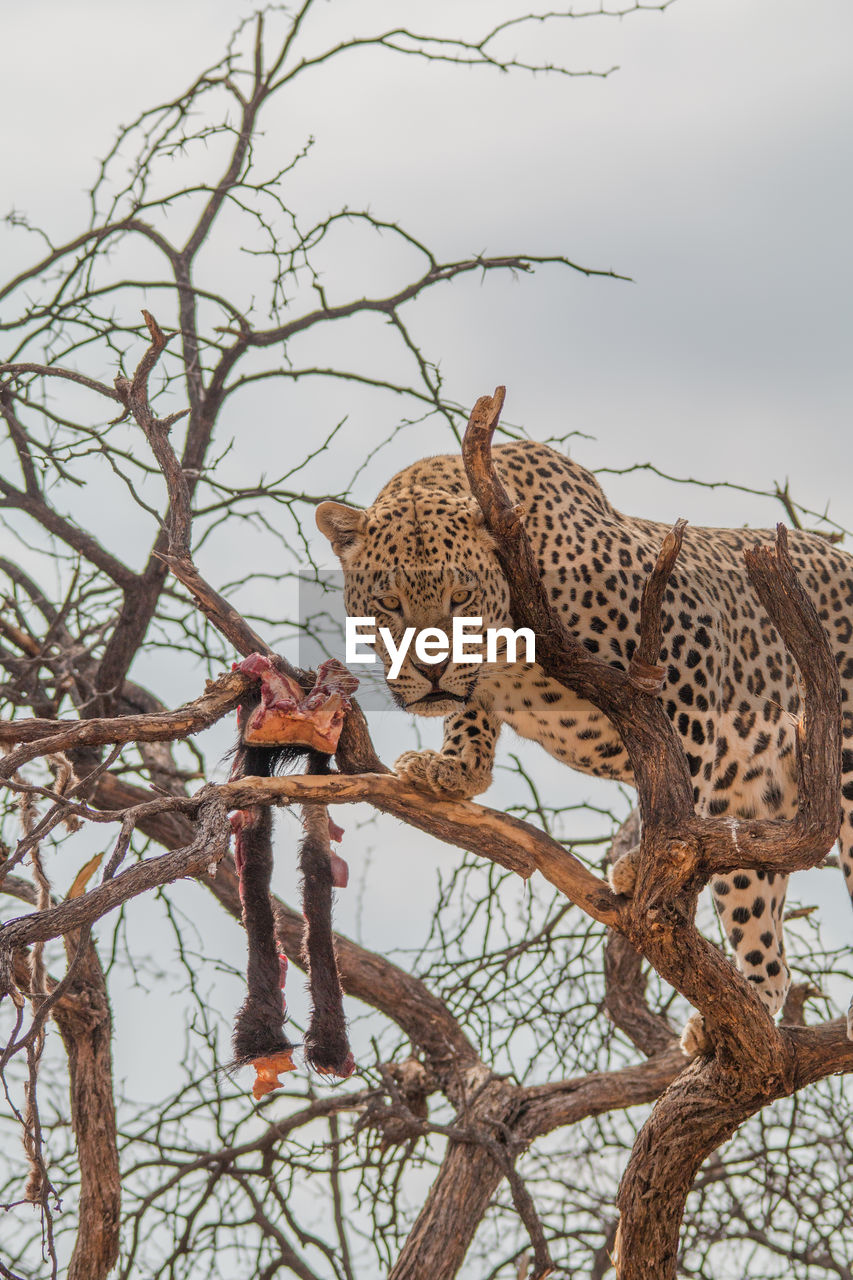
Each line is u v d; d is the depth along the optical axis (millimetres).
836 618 10312
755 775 9852
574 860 7715
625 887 7633
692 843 7125
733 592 9773
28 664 10984
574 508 8836
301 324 11398
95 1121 10484
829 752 6984
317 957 7035
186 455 11469
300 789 7066
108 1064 10672
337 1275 11727
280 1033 6684
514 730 8852
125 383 7961
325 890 7184
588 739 8570
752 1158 12469
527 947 12602
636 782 7398
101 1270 10336
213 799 6707
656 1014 12719
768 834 7043
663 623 8625
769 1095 7973
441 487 8727
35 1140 5859
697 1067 8156
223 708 7145
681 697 8734
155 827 12000
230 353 11305
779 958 10219
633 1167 8359
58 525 11547
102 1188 10375
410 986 12156
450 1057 11961
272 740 7207
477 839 7707
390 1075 11336
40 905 6766
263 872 6969
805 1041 8016
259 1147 11945
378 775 7398
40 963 6652
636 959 12242
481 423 6637
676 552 6789
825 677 6984
